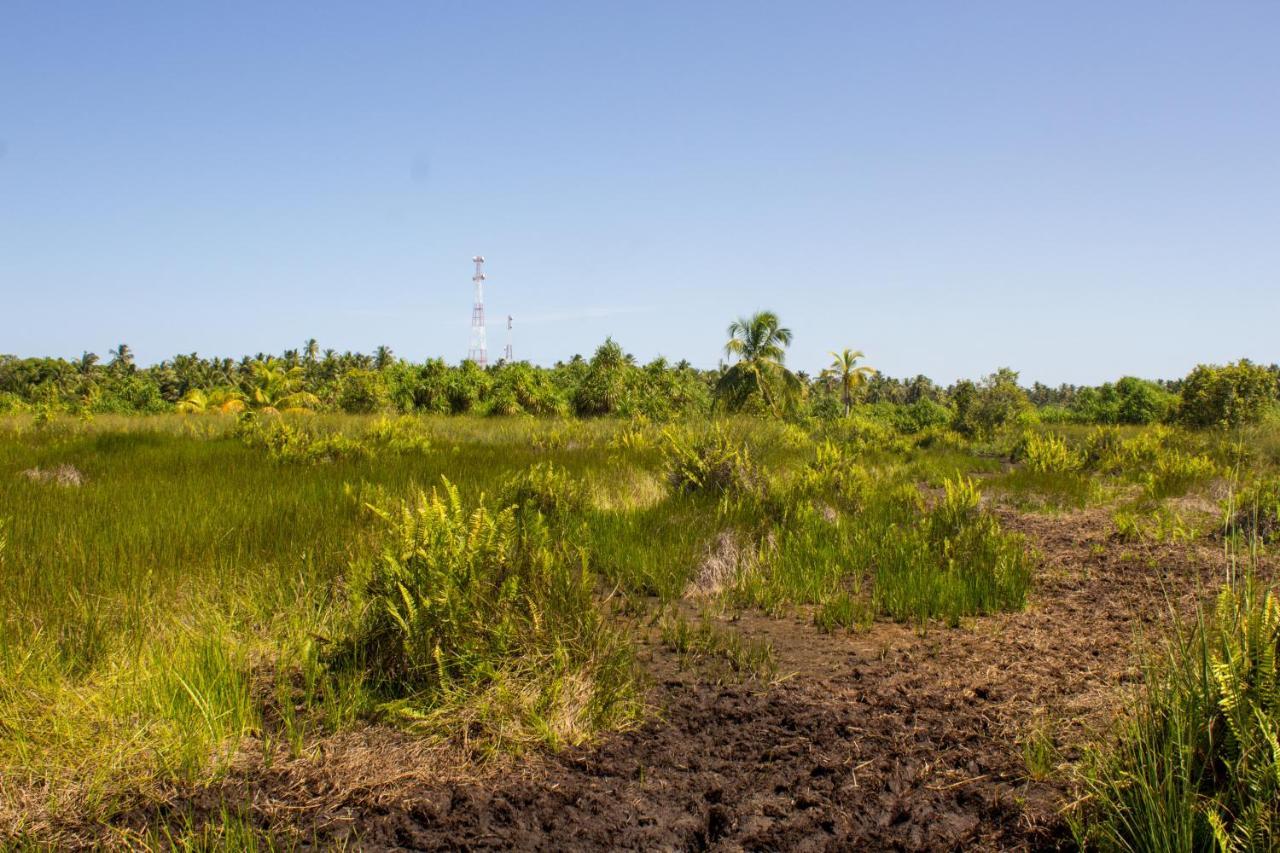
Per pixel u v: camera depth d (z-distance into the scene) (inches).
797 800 121.6
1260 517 298.5
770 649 190.4
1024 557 277.7
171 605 181.6
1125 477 555.5
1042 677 167.6
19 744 123.1
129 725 133.0
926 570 246.1
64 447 585.3
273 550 238.8
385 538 233.9
